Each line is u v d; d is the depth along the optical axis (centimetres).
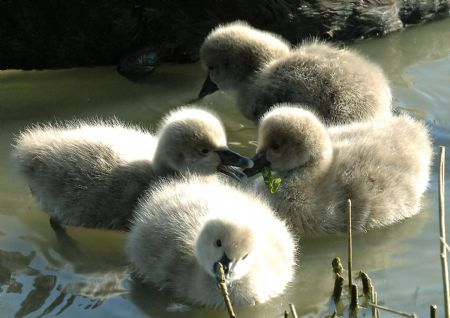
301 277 968
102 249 1028
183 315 903
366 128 1150
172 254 935
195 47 1463
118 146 1112
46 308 908
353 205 1045
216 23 1452
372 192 1053
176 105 1362
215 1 1438
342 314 895
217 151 1066
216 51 1345
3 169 1184
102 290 942
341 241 1042
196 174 1066
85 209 1076
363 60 1295
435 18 1627
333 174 1064
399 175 1076
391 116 1212
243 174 1062
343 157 1080
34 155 1102
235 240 868
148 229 968
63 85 1432
